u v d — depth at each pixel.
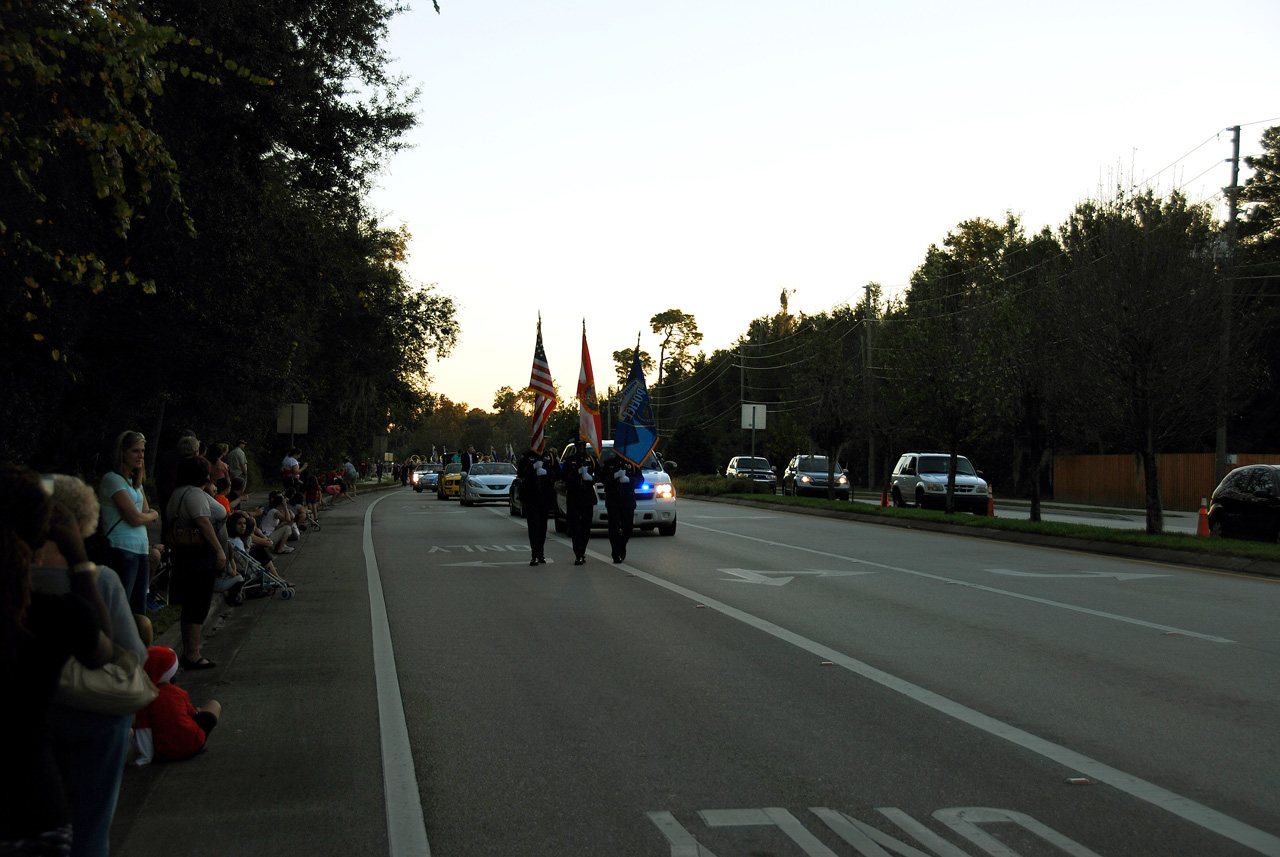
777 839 4.71
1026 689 7.67
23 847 3.28
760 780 5.56
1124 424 19.31
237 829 4.90
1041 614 11.20
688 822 4.93
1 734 3.30
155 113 13.14
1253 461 38.41
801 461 42.91
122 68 7.91
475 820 4.98
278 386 22.53
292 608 11.92
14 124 8.31
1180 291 18.38
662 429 100.94
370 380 47.88
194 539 8.59
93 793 3.87
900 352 28.48
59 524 3.85
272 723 6.84
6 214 9.95
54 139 9.65
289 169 19.03
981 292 27.12
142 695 3.92
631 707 7.18
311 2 16.72
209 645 9.64
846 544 19.86
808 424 35.19
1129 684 7.82
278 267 19.22
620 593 13.01
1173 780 5.54
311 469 47.66
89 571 3.88
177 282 16.06
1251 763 5.84
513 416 157.88
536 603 12.17
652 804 5.19
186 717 6.07
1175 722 6.73
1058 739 6.33
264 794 5.41
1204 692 7.56
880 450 65.44
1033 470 23.09
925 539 21.05
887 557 17.34
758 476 47.38
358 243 31.30
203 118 14.45
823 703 7.26
